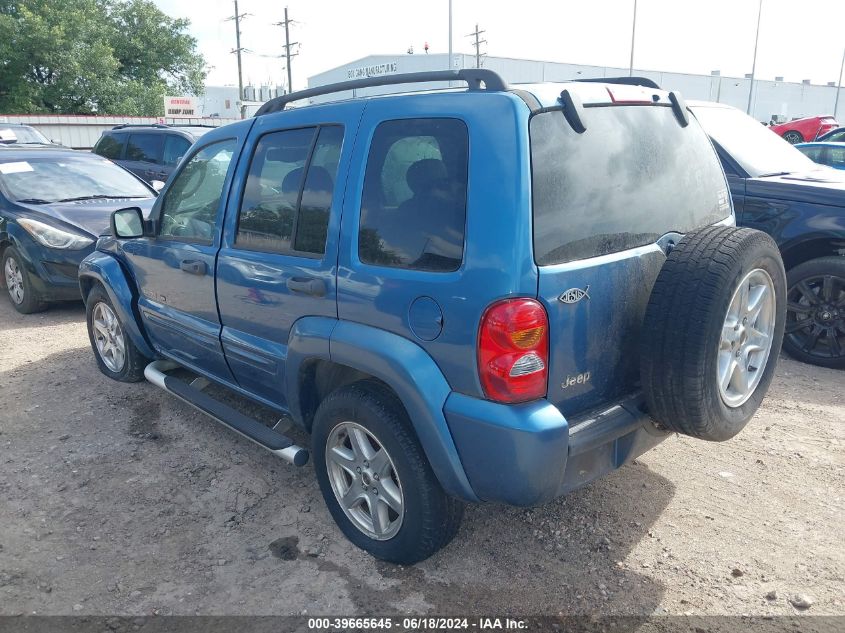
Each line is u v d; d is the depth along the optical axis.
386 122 2.87
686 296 2.55
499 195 2.42
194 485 3.78
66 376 5.41
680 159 3.12
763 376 3.04
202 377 4.46
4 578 3.04
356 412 2.93
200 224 3.92
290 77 50.94
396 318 2.71
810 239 5.29
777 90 65.31
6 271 7.48
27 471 3.95
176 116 36.19
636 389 2.94
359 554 3.16
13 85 36.25
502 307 2.38
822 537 3.19
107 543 3.28
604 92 2.83
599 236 2.64
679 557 3.07
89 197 7.81
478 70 2.63
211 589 2.95
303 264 3.12
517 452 2.41
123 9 41.69
